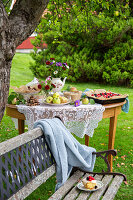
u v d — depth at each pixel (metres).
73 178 2.47
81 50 12.52
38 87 3.36
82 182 2.29
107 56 11.68
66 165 2.34
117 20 11.07
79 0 4.89
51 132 2.27
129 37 11.44
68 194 2.16
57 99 3.21
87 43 11.89
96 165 3.94
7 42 2.08
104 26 10.27
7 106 3.24
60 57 12.04
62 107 3.12
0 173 1.70
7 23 2.04
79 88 10.81
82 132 3.24
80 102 3.43
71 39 12.01
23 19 2.22
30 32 2.29
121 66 11.28
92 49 12.30
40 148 2.22
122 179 2.43
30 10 2.22
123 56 11.15
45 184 3.36
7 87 2.21
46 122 2.34
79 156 2.44
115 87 11.41
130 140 5.11
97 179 2.44
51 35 11.87
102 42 11.26
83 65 11.70
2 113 2.23
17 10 2.24
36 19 2.28
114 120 3.46
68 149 2.46
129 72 11.30
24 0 2.22
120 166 3.90
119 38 11.20
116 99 3.38
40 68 12.29
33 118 3.10
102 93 3.68
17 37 2.17
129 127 5.97
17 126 3.79
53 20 5.56
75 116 3.11
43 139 2.30
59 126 2.41
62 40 12.51
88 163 2.62
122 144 4.86
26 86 3.43
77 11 5.42
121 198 3.03
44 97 3.42
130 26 10.72
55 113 3.05
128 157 4.25
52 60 3.64
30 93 3.34
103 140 5.08
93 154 2.67
